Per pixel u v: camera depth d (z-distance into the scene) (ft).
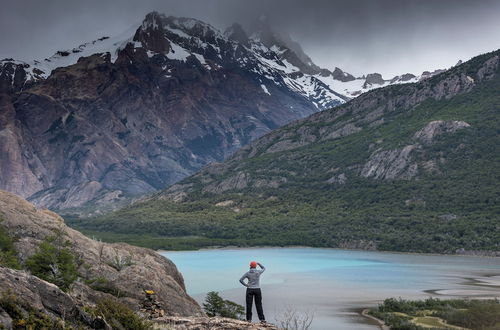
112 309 67.31
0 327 46.42
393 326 316.40
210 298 245.65
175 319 78.33
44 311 53.01
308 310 368.07
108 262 121.08
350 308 382.83
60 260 100.73
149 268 125.39
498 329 305.12
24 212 124.67
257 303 87.15
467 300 389.19
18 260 102.68
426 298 427.74
